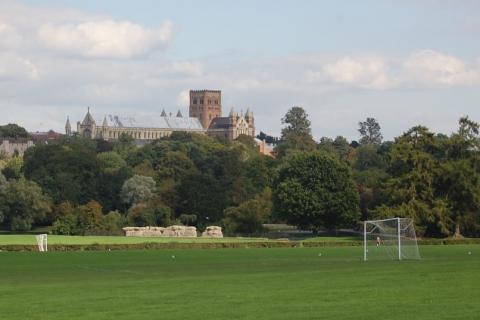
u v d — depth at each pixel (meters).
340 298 106.56
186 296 111.12
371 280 131.25
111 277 154.50
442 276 136.25
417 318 89.12
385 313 92.81
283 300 105.38
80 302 105.81
